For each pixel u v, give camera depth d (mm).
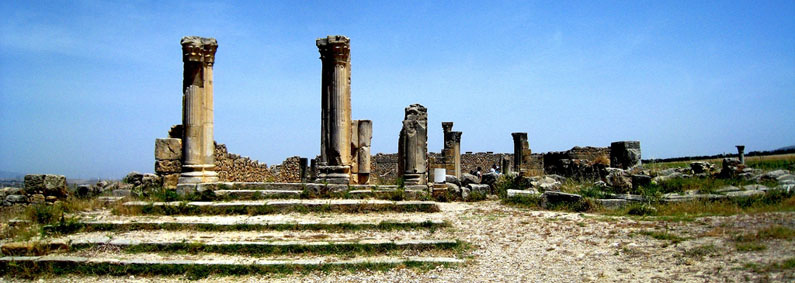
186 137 18266
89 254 11805
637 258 10609
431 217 14961
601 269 10078
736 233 11609
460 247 12133
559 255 11273
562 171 34938
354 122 23016
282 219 14305
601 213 15711
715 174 21484
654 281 9070
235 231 13555
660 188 17938
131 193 17641
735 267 9242
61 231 13359
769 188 17125
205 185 17219
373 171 53281
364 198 17125
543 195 17297
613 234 12648
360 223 13820
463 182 23703
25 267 11000
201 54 18484
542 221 14562
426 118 21094
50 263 11078
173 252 11922
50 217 14289
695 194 16922
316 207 15555
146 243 12086
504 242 12523
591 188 18969
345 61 18797
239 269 10820
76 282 10609
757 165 28000
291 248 11820
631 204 16328
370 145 23625
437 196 19516
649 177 18391
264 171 33656
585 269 10156
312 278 10516
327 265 10898
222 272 10797
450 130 37000
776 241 10695
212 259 11344
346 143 18797
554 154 39938
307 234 13250
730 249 10414
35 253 11773
